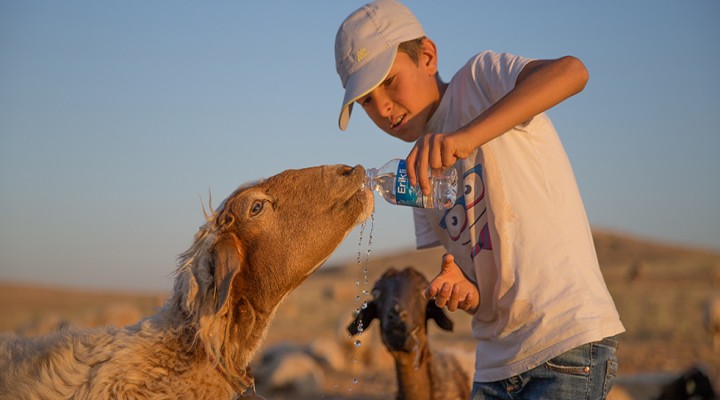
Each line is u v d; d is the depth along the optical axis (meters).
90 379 3.76
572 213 4.34
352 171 4.29
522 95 3.95
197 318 3.90
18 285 67.06
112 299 59.53
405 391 6.36
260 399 4.11
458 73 4.65
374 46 4.52
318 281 68.31
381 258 80.38
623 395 9.30
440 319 6.42
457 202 4.54
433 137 3.88
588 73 4.07
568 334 4.05
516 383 4.28
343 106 4.56
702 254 79.25
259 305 4.17
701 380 10.83
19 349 3.96
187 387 3.85
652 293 39.78
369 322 6.40
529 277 4.21
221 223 4.11
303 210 4.18
